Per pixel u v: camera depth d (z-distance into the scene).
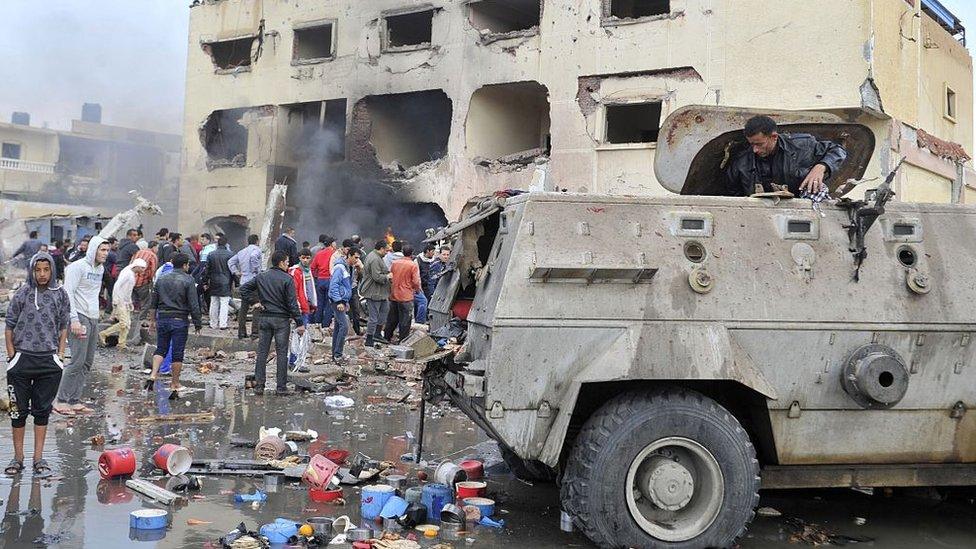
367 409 10.18
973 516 6.18
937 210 5.73
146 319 15.57
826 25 19.33
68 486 6.20
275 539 5.00
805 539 5.48
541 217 5.20
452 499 5.81
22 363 6.46
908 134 20.73
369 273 14.79
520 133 26.80
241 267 16.16
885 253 5.52
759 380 5.10
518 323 4.98
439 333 6.58
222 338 15.33
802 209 5.54
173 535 5.13
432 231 7.43
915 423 5.43
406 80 26.02
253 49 29.98
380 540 5.03
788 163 6.09
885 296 5.39
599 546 4.93
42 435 6.59
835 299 5.32
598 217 5.27
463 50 24.81
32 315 6.50
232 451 7.55
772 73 19.84
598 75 22.17
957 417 5.47
